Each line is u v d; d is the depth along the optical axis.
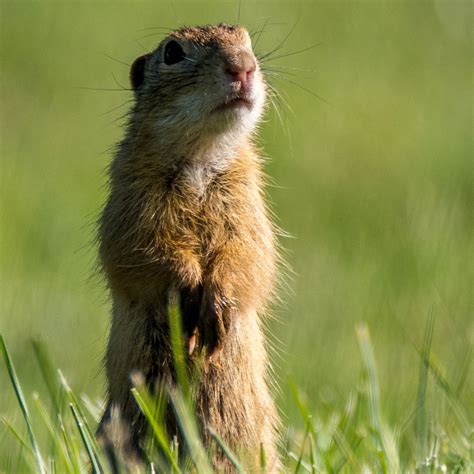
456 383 16.83
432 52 38.16
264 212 14.17
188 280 13.27
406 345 20.14
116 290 13.56
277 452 14.01
